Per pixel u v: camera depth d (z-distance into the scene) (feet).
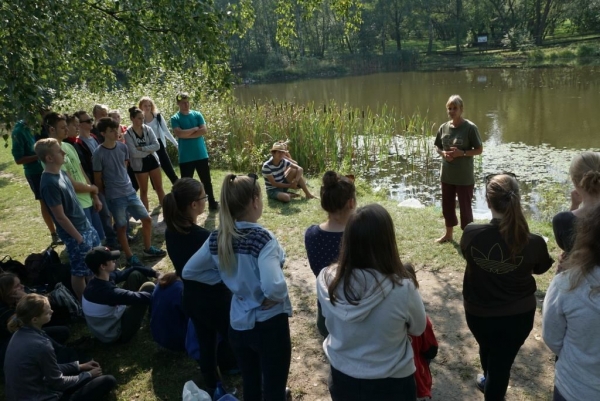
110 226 19.71
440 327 13.39
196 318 9.86
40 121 15.48
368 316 6.70
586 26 159.74
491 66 128.67
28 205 26.40
